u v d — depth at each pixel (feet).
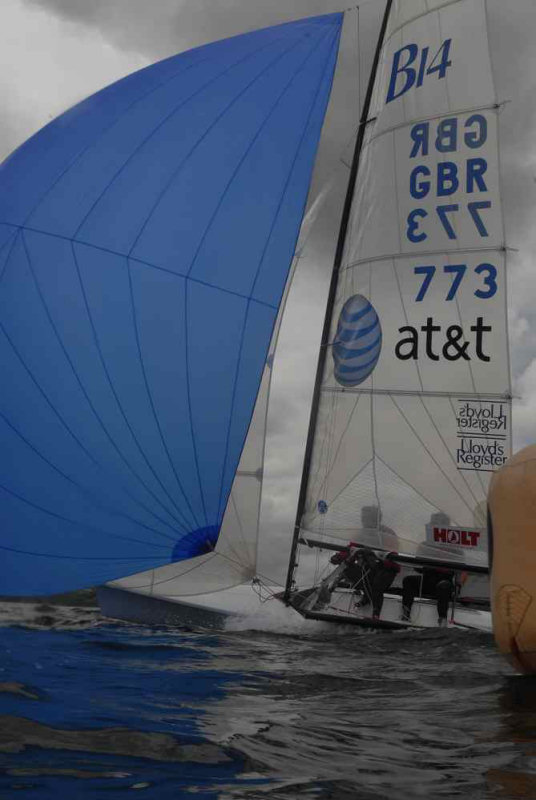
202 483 28.86
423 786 8.97
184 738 11.10
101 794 8.67
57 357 27.55
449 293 36.37
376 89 39.73
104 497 27.25
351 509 35.58
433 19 38.86
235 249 31.40
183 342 29.53
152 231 30.14
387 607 30.35
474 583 34.47
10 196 29.63
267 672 18.13
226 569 29.86
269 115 33.83
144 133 31.63
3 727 11.37
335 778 9.30
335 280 38.06
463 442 35.19
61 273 28.66
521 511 13.12
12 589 26.27
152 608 29.37
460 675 17.72
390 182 38.29
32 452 26.55
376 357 36.45
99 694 14.24
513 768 9.63
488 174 36.88
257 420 30.53
